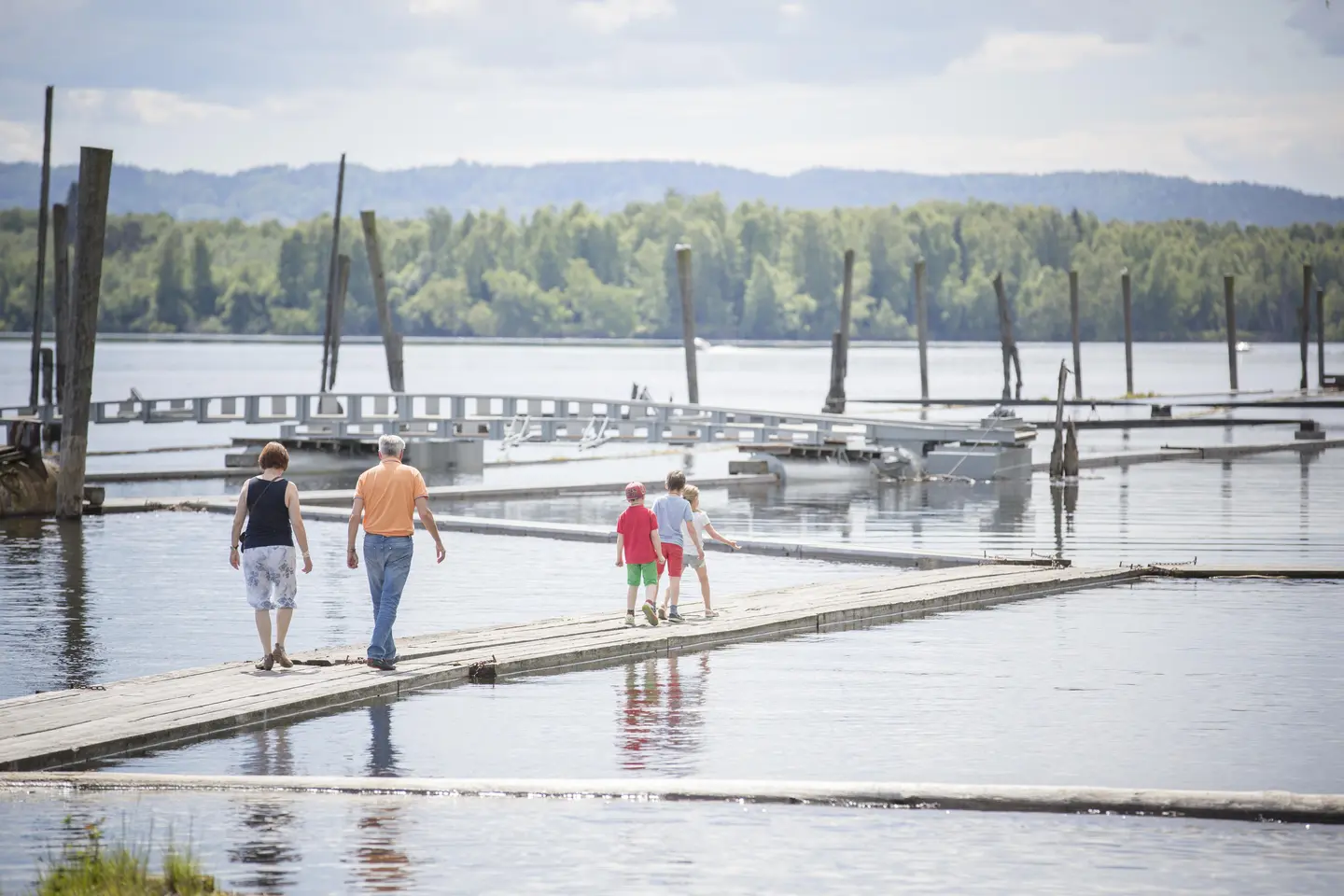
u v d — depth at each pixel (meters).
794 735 32.09
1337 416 184.75
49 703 33.47
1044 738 31.80
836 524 80.12
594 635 42.47
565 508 90.00
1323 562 62.59
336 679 36.00
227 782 27.56
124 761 29.92
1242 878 22.55
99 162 77.94
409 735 32.12
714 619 45.41
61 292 144.62
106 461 123.00
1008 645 42.84
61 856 23.05
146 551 67.12
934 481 107.75
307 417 125.19
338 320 172.50
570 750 30.77
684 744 31.28
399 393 125.38
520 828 24.89
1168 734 32.22
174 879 21.08
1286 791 27.52
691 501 45.53
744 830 24.92
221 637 45.88
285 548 36.91
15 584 57.03
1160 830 25.05
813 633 45.09
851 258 181.62
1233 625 46.16
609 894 21.62
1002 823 25.45
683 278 151.12
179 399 130.38
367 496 37.53
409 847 23.78
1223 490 98.75
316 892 21.64
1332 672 38.78
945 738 31.80
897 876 22.53
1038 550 67.88
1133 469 117.06
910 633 44.97
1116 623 46.72
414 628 47.47
